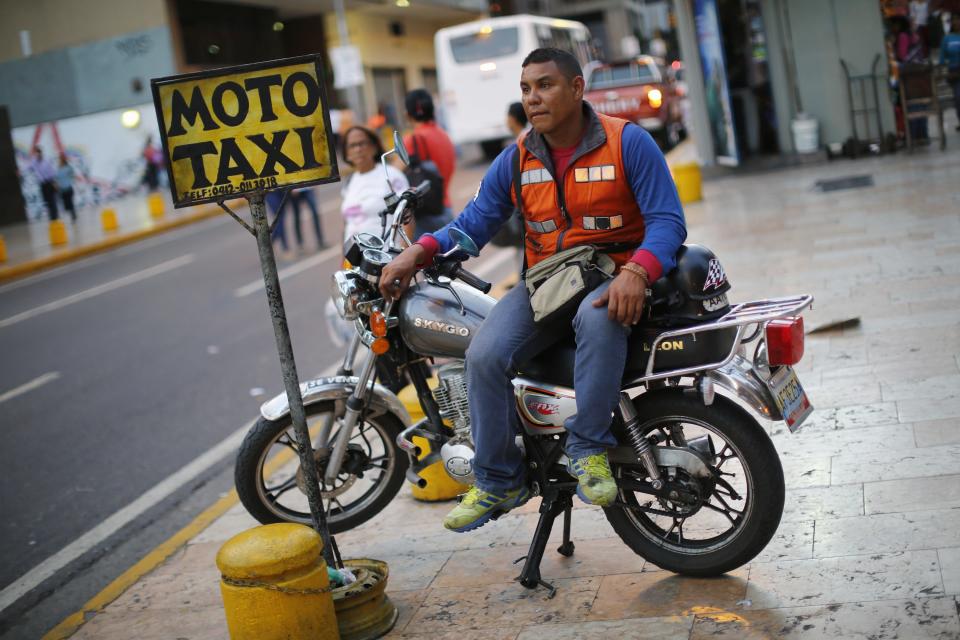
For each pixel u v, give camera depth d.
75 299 15.01
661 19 60.69
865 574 3.55
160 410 8.29
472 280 4.03
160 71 32.16
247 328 11.05
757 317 3.47
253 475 4.51
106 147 32.88
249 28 36.41
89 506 6.34
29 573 5.46
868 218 10.05
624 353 3.56
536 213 3.81
